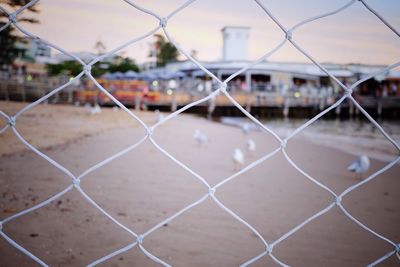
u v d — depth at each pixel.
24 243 4.10
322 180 8.65
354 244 4.62
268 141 16.48
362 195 7.29
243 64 34.94
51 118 20.88
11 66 31.88
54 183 6.88
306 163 11.05
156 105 36.84
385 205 6.59
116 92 35.38
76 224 4.79
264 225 5.18
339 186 8.07
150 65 41.75
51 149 10.72
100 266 3.67
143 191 6.70
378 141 18.00
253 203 6.32
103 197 6.16
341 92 39.81
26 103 29.31
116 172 8.15
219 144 14.76
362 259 4.19
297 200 6.63
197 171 8.95
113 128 18.36
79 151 10.73
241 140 16.53
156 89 37.97
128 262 3.80
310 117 39.91
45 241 4.19
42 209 5.29
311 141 17.55
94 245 4.18
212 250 4.24
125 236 4.49
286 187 7.60
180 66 38.59
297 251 4.32
